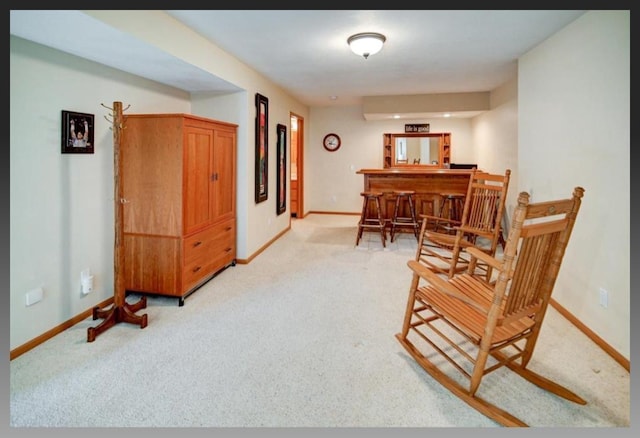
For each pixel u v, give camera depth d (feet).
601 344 7.72
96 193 9.55
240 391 6.36
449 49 11.37
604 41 7.63
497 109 17.63
